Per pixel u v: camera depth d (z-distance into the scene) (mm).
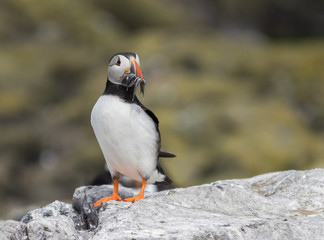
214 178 16422
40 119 20812
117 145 5926
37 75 23188
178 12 33594
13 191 18328
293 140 18375
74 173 18250
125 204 5957
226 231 4910
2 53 24672
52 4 28781
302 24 34938
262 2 35562
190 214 5410
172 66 21953
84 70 24031
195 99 19422
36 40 26828
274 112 19172
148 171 6125
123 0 32094
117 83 5910
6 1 27906
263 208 5754
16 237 5254
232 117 18297
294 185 6332
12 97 21672
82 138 19469
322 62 23469
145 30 29828
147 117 6023
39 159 19375
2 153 19312
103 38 27766
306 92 22031
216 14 34688
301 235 5047
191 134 17750
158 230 4918
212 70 22484
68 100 21703
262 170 16891
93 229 5770
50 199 17938
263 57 24047
